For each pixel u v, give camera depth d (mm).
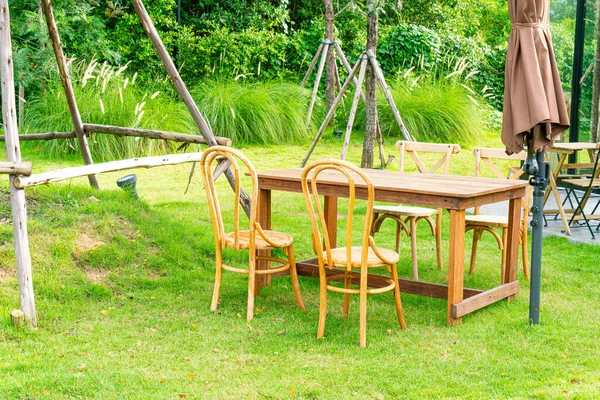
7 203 5438
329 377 3307
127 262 4980
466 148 11625
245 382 3252
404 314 4320
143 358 3537
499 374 3344
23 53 10727
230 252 5527
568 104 9086
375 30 8461
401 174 4934
